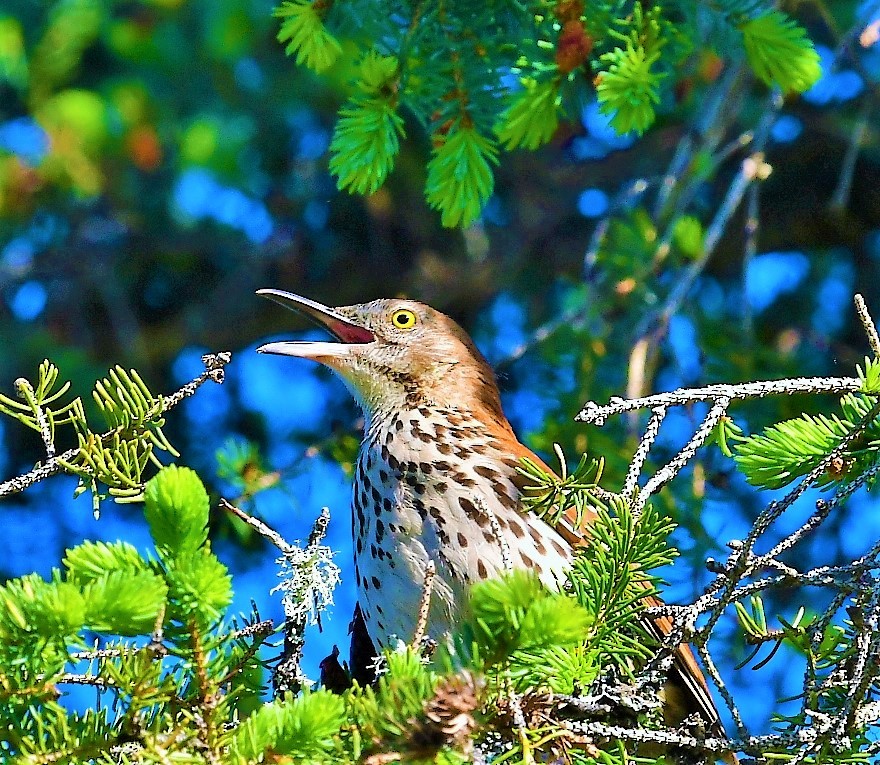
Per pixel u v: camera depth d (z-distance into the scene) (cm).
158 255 1543
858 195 1400
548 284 1430
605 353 1130
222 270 1555
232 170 1457
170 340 1514
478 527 819
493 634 502
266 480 1041
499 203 1480
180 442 1341
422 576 820
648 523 610
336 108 1435
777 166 1417
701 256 1105
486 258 1443
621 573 590
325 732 502
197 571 514
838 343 1246
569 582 675
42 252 1517
